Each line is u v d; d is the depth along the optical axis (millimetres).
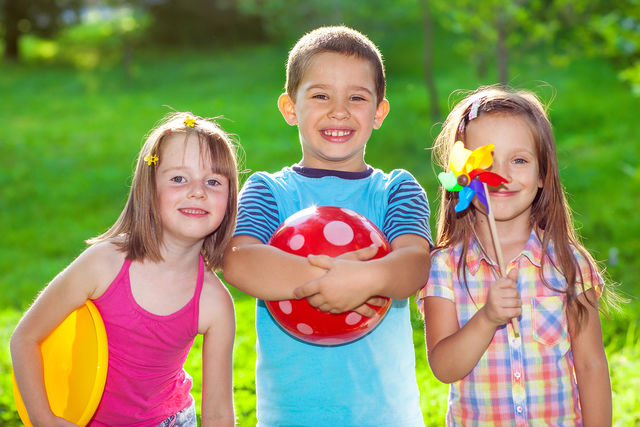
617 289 6781
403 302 2777
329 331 2393
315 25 19891
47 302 2547
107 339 2561
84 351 2498
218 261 2629
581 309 2564
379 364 2670
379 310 2418
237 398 4309
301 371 2635
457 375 2480
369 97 2721
